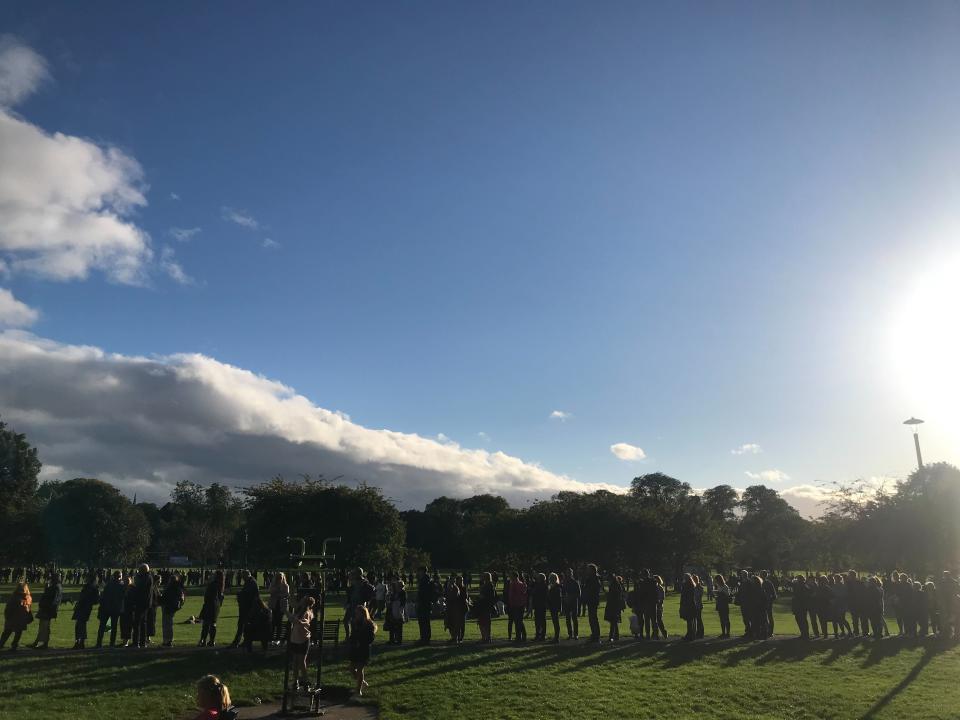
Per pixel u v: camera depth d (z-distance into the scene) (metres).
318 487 75.31
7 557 96.38
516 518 78.88
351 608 23.41
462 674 19.52
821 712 16.59
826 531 61.84
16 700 16.25
